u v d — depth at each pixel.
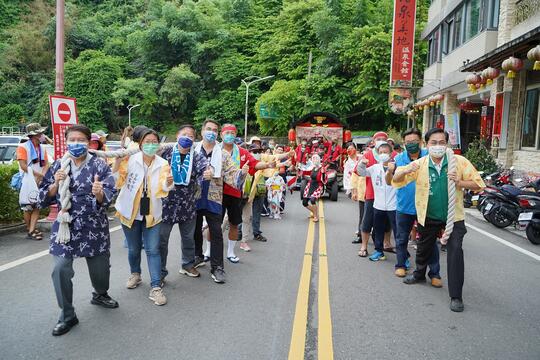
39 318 4.41
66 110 8.77
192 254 5.84
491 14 15.98
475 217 11.32
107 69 57.66
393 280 5.93
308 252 7.33
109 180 4.29
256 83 51.19
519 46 10.80
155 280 4.95
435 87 22.11
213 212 5.67
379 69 34.28
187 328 4.24
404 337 4.15
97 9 75.19
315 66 41.88
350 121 40.69
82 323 4.31
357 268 6.46
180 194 5.42
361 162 6.88
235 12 59.41
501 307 4.99
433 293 5.43
